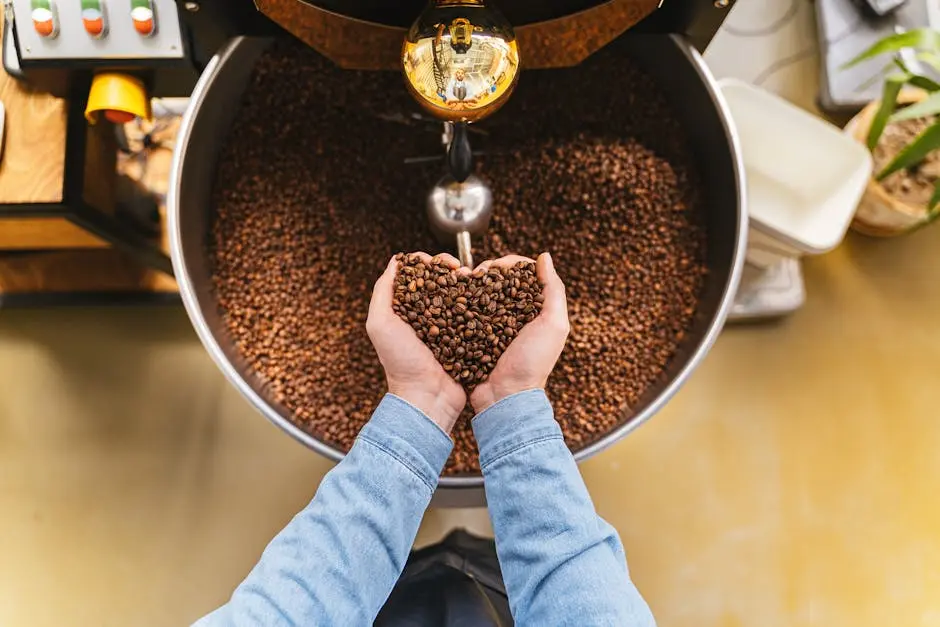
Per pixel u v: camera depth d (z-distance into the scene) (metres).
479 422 0.67
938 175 1.00
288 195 0.94
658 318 0.93
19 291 1.07
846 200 0.95
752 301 1.08
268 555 0.60
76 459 1.08
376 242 0.94
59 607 1.06
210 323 0.87
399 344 0.71
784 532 1.11
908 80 0.90
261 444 1.10
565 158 0.95
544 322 0.73
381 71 0.95
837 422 1.13
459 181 0.82
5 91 0.88
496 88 0.65
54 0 0.78
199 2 0.77
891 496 1.11
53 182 0.86
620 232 0.95
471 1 0.66
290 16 0.74
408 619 0.78
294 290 0.93
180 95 0.91
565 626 0.57
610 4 0.75
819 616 1.09
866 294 1.14
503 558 0.62
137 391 1.10
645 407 0.83
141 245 0.99
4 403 1.08
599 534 0.61
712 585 1.10
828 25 1.09
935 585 1.09
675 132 0.97
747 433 1.12
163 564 1.07
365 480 0.62
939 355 1.13
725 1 0.81
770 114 0.99
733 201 0.88
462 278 0.79
